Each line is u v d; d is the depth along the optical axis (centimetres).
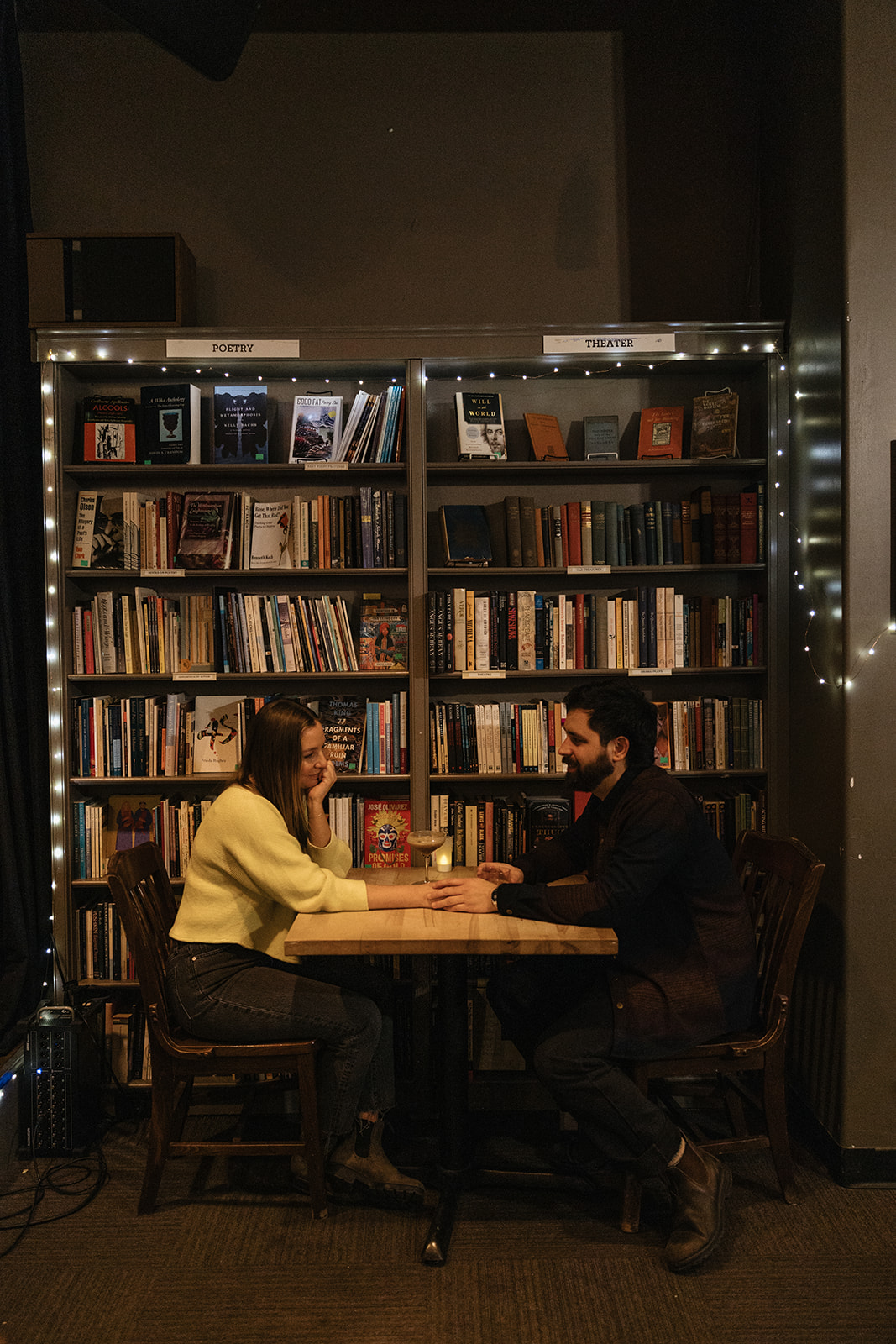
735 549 280
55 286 267
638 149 302
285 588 299
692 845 209
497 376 297
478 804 279
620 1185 224
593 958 226
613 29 301
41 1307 183
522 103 301
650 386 300
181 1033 216
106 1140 254
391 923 195
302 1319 179
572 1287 188
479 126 301
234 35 229
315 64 300
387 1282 190
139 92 298
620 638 284
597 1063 197
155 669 281
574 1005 226
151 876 236
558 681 302
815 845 253
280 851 206
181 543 280
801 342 263
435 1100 268
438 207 301
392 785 301
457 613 276
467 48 300
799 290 264
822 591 248
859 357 230
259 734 223
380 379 296
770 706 278
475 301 301
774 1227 208
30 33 296
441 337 271
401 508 282
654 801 204
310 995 210
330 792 288
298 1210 217
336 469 278
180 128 299
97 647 280
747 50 301
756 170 302
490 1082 266
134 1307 183
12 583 279
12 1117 247
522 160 301
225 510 282
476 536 282
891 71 229
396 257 301
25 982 273
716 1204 195
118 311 268
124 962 272
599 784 219
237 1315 181
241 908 217
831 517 241
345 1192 223
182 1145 214
